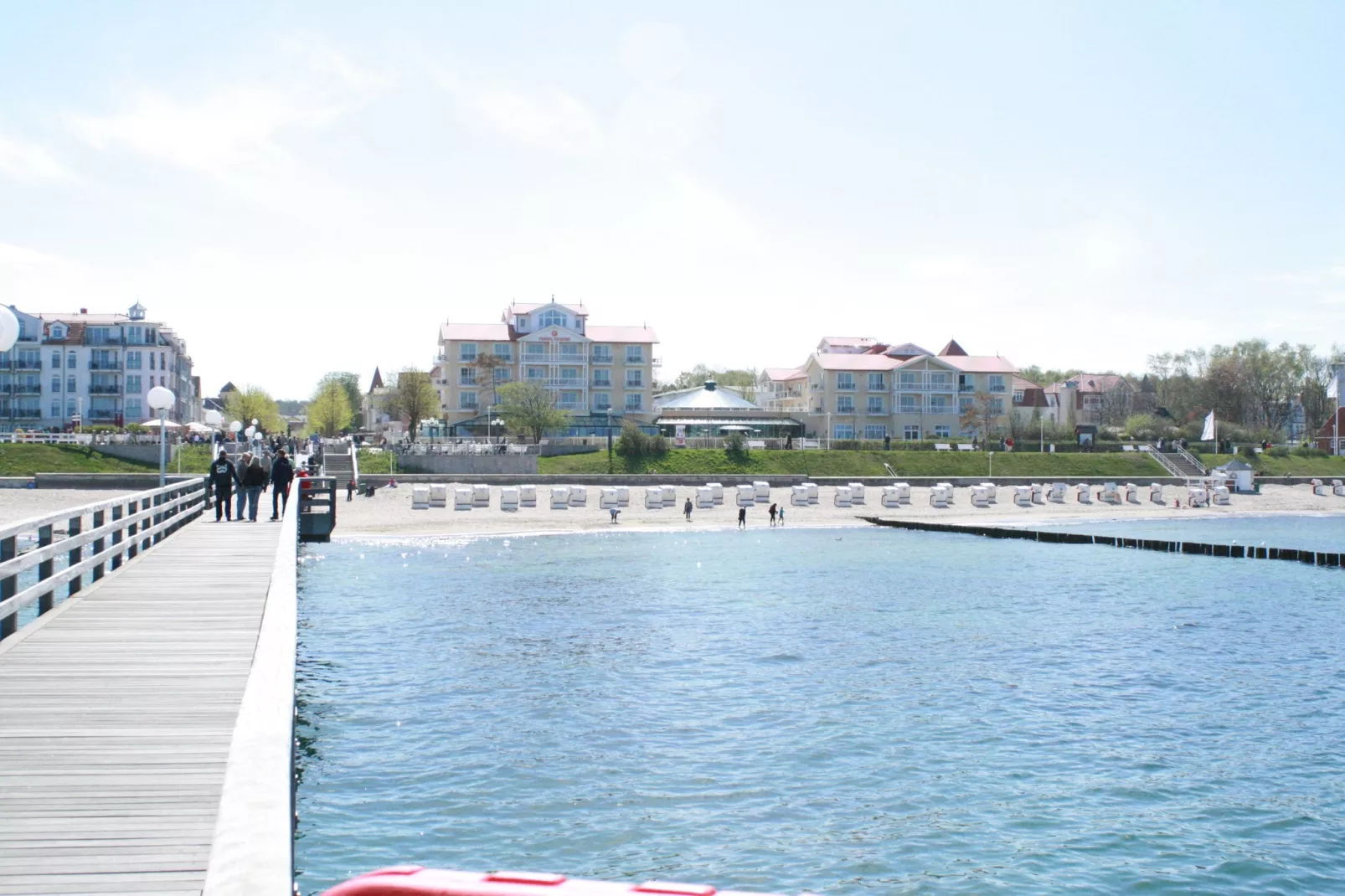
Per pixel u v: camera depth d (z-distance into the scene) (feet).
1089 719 87.20
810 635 120.16
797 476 322.55
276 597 58.44
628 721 84.48
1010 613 137.18
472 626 122.83
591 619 128.47
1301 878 58.65
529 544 214.28
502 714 85.71
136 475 264.72
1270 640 120.88
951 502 307.78
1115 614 137.80
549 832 62.44
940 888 56.75
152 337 412.36
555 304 427.74
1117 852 61.41
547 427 377.30
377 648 109.70
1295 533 272.92
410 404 446.19
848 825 64.64
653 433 401.08
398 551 199.00
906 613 135.95
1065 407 569.23
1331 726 86.02
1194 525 288.30
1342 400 485.15
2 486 259.39
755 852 60.59
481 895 13.98
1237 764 76.59
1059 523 280.72
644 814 65.51
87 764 35.55
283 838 21.27
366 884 14.30
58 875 26.30
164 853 27.81
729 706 89.40
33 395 403.75
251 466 127.03
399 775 71.36
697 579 164.86
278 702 33.55
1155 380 594.65
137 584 74.74
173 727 40.04
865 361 463.42
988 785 71.46
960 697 93.56
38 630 58.18
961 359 475.72
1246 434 458.91
